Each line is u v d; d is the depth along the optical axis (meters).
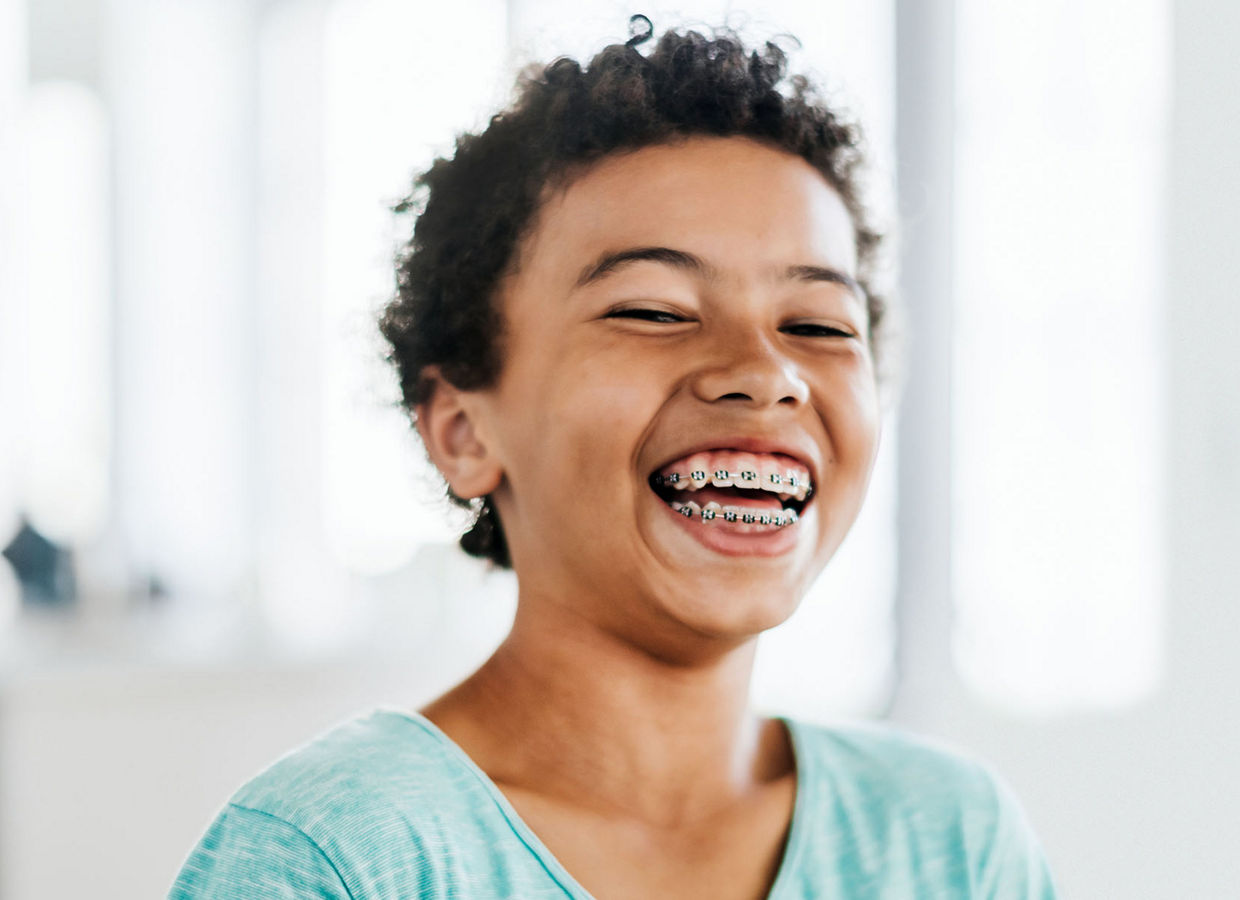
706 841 0.74
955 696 2.50
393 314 0.87
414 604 2.63
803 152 0.77
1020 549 2.49
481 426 0.76
